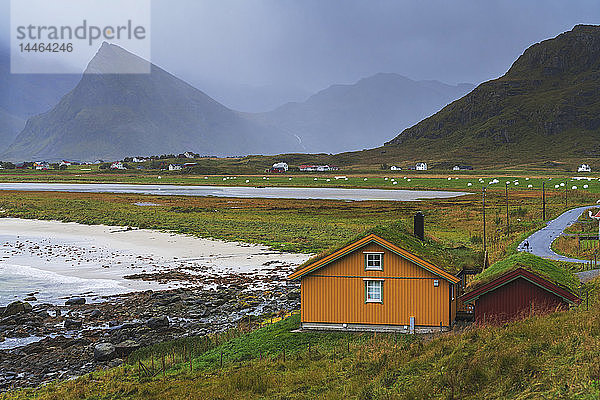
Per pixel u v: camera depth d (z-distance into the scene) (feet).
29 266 202.39
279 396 69.10
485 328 81.97
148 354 100.48
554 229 257.34
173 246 247.50
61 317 134.31
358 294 104.06
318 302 105.81
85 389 81.46
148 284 172.35
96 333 121.19
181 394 74.13
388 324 102.58
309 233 278.05
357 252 103.96
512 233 255.29
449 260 110.32
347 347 88.58
